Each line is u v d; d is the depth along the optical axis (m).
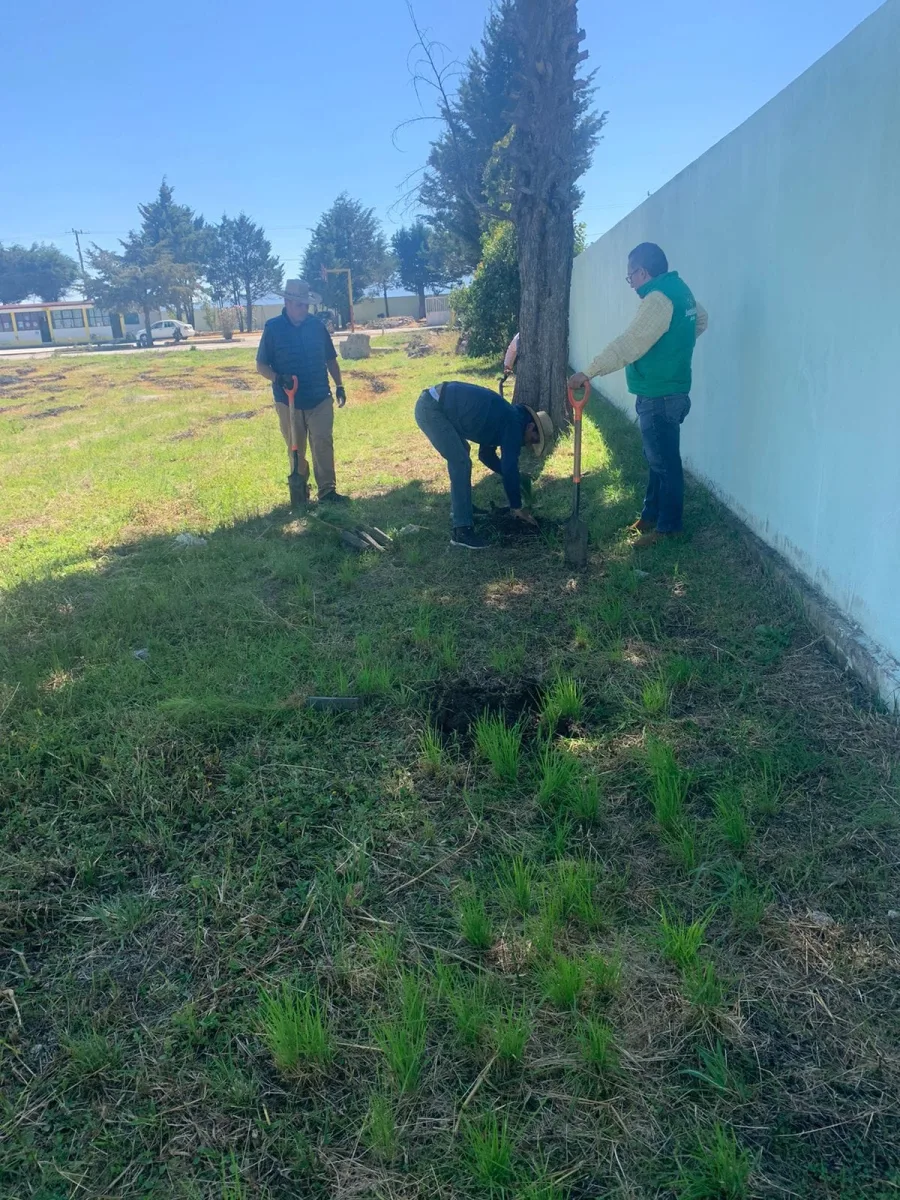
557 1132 1.88
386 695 3.79
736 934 2.40
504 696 3.81
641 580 4.94
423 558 5.68
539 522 6.09
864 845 2.70
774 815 2.86
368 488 7.91
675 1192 1.74
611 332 11.62
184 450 10.95
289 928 2.52
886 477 3.44
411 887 2.67
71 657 4.25
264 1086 2.02
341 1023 2.17
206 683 3.90
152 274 55.38
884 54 3.32
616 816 2.94
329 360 7.08
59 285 85.50
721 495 6.02
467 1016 2.12
